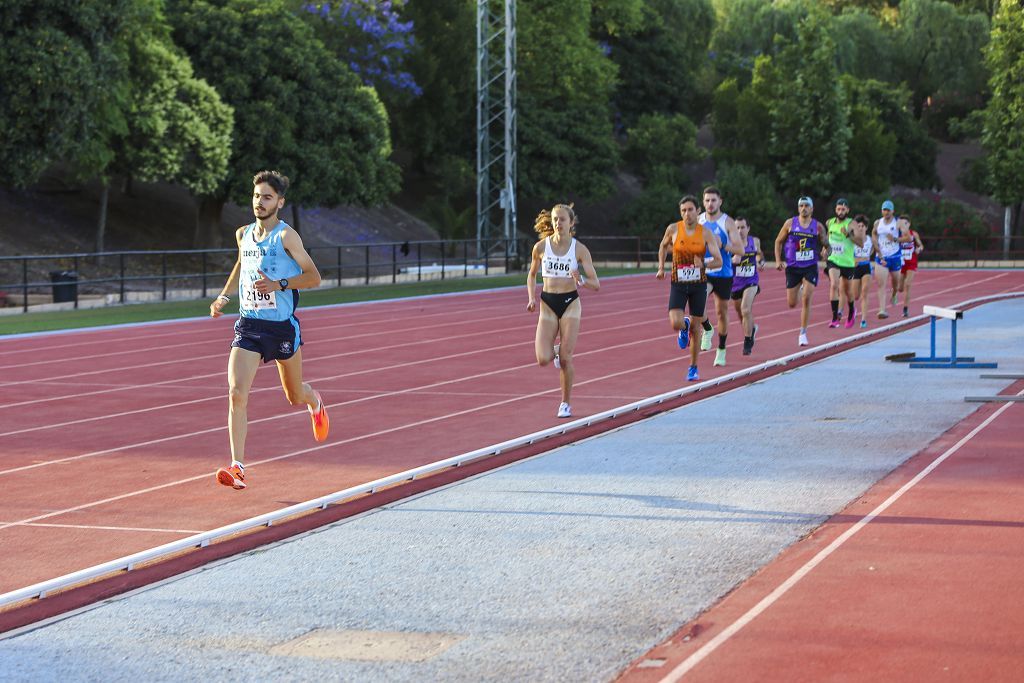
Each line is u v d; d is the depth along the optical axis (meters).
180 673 5.94
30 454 12.18
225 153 47.47
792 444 11.95
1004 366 18.16
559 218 13.65
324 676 5.85
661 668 5.81
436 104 71.62
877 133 77.12
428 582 7.43
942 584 7.10
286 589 7.36
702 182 83.44
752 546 8.12
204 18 50.03
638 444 12.14
